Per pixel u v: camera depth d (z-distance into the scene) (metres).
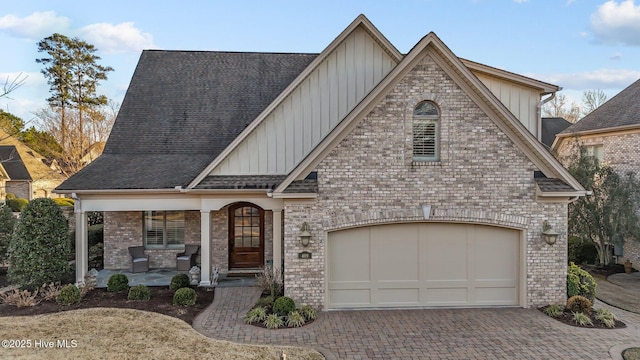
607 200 17.09
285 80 17.23
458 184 10.91
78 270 13.10
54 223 12.70
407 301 11.23
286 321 9.86
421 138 11.00
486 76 13.23
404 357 8.19
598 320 10.10
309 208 10.80
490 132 10.89
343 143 10.80
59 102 40.34
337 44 13.27
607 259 18.00
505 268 11.34
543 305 11.06
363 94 13.51
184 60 17.81
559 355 8.30
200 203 13.31
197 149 15.02
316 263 10.82
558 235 10.99
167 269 15.80
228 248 15.56
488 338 9.14
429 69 10.78
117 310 10.66
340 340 8.98
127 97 16.48
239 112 16.12
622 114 18.98
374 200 10.87
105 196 13.21
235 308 11.05
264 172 13.25
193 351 8.26
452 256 11.29
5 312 10.45
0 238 15.26
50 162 41.59
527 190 10.98
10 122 39.41
